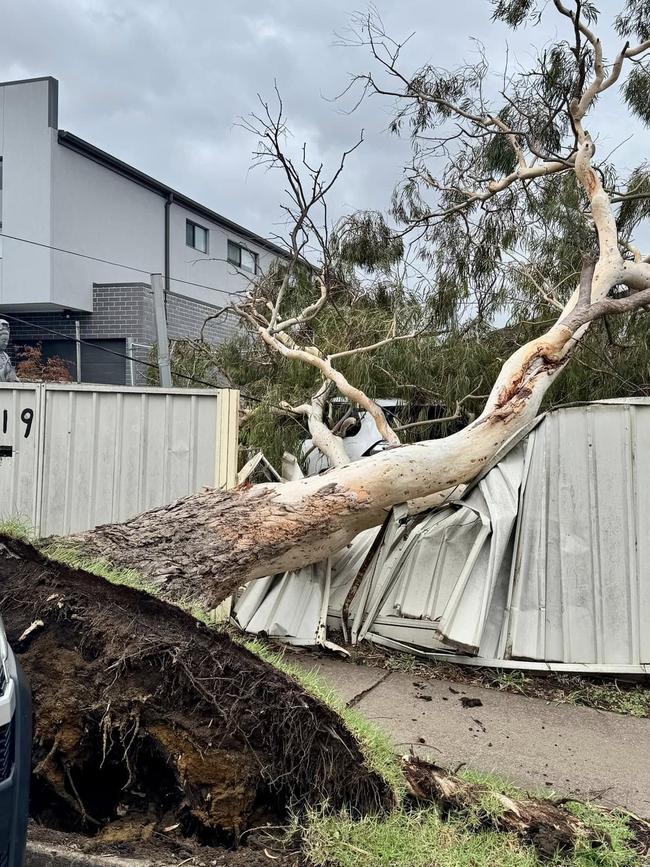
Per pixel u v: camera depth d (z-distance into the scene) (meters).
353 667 5.55
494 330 9.46
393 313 9.25
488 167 9.75
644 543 5.53
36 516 7.14
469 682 5.39
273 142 8.21
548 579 5.59
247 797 3.12
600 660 5.43
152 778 3.28
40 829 3.15
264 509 5.58
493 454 6.03
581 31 7.36
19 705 2.52
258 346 10.16
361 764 3.19
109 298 16.05
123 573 4.18
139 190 17.61
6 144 15.15
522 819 3.12
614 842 3.08
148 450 6.90
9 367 8.88
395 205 10.72
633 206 9.20
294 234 8.46
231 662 3.27
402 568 6.05
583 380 8.15
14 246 15.23
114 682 3.21
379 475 5.79
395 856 2.86
